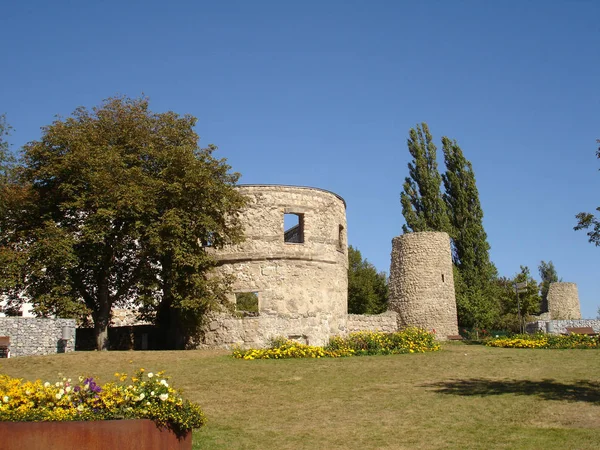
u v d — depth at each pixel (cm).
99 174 2116
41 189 2333
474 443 977
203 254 2283
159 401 895
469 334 3684
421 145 4725
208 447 980
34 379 1521
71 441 787
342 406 1275
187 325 2392
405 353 2170
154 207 2183
